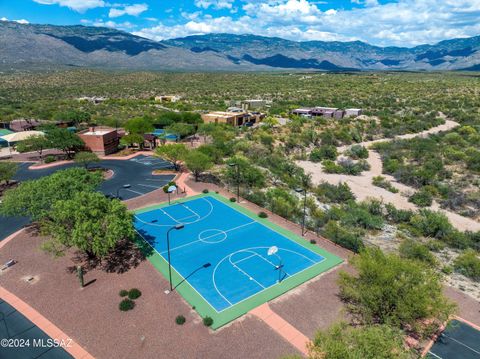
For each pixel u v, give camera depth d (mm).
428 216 45906
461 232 44094
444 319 23312
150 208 47906
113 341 23672
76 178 41062
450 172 68125
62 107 141750
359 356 17188
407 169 71000
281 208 46312
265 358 22609
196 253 36094
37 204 34594
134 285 30062
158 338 24062
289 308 27672
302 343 23953
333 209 48969
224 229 41781
